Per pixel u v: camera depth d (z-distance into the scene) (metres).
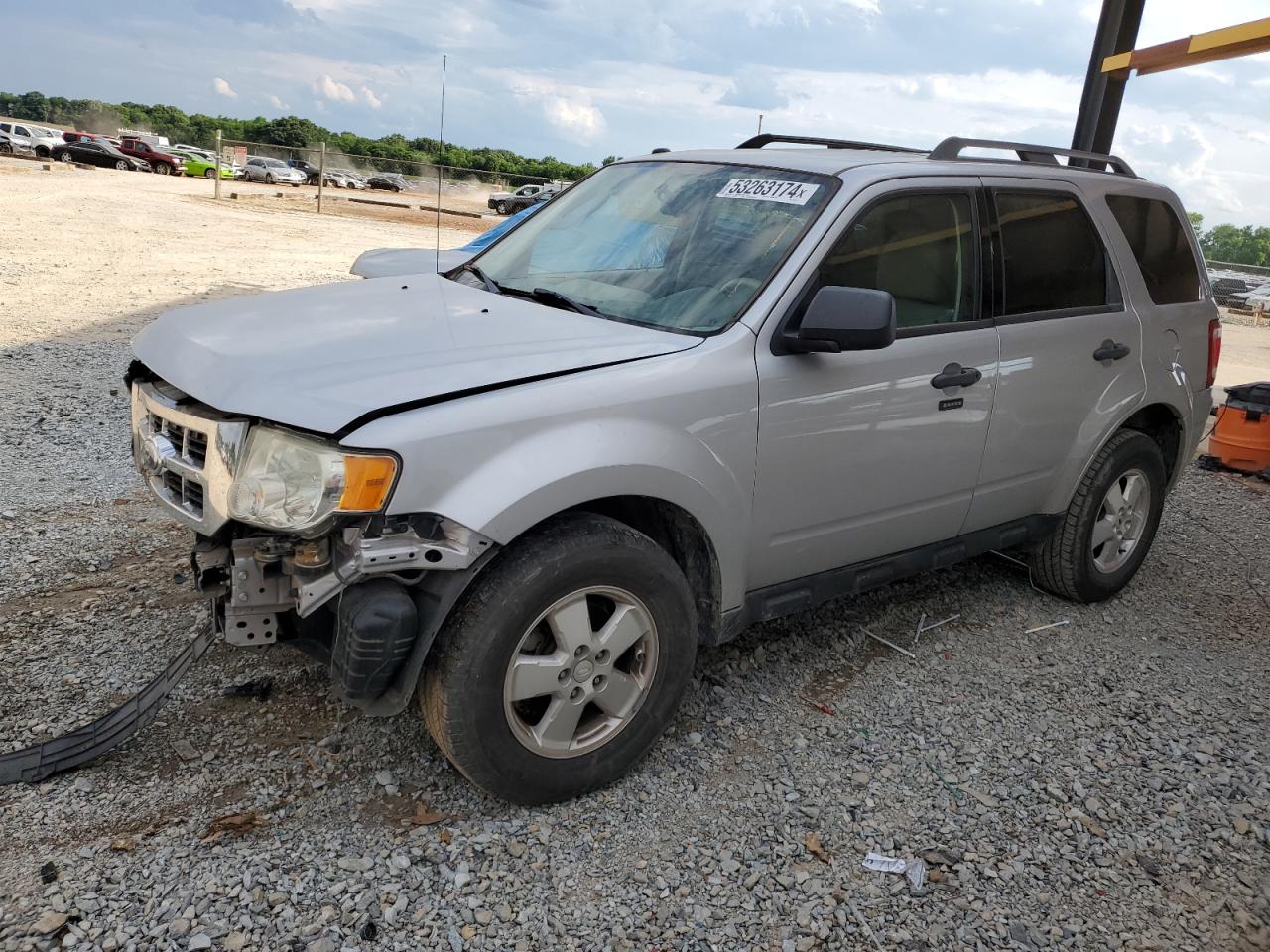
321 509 2.53
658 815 3.06
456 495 2.61
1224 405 7.97
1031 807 3.26
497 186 32.66
